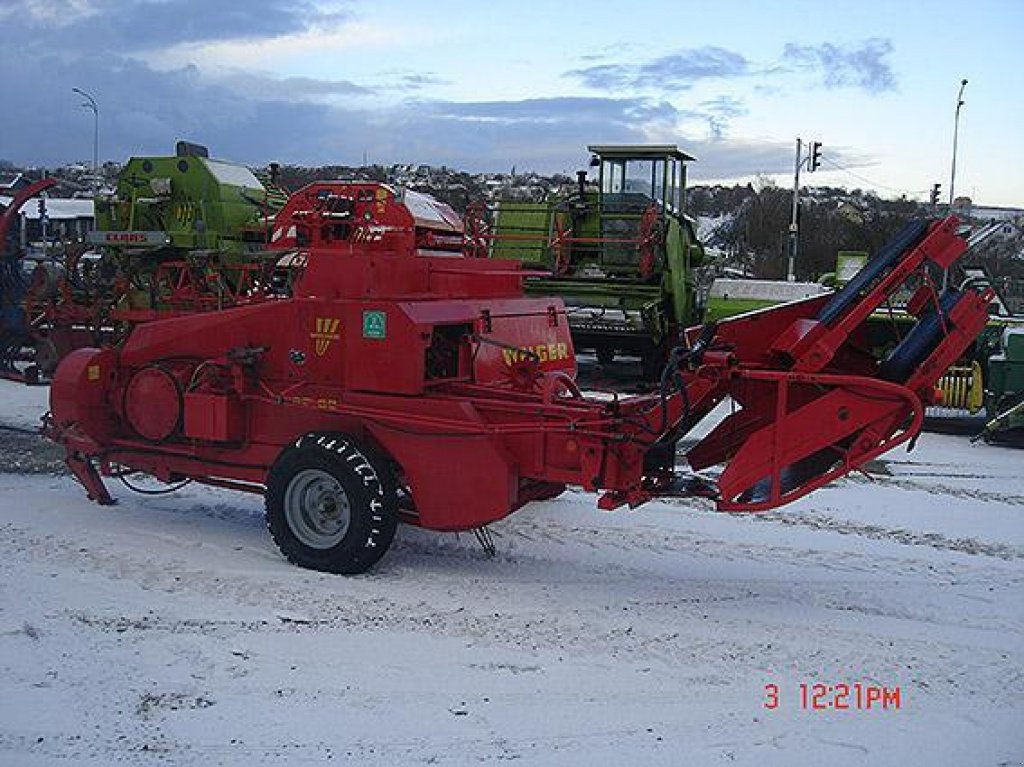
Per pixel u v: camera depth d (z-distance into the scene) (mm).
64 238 17969
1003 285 21312
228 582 6301
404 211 9352
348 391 6727
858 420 5957
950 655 5465
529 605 6066
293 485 6594
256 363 7043
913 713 4770
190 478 7566
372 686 4887
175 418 7426
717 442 6973
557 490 7367
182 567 6574
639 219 17656
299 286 6969
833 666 5293
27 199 15148
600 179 17969
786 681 5098
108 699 4684
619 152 17734
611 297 17266
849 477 9906
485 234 16312
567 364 8344
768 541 7574
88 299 16031
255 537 7359
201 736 4355
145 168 17188
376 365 6590
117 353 7781
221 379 7152
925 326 6191
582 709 4711
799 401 6434
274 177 18516
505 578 6586
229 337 7234
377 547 6414
